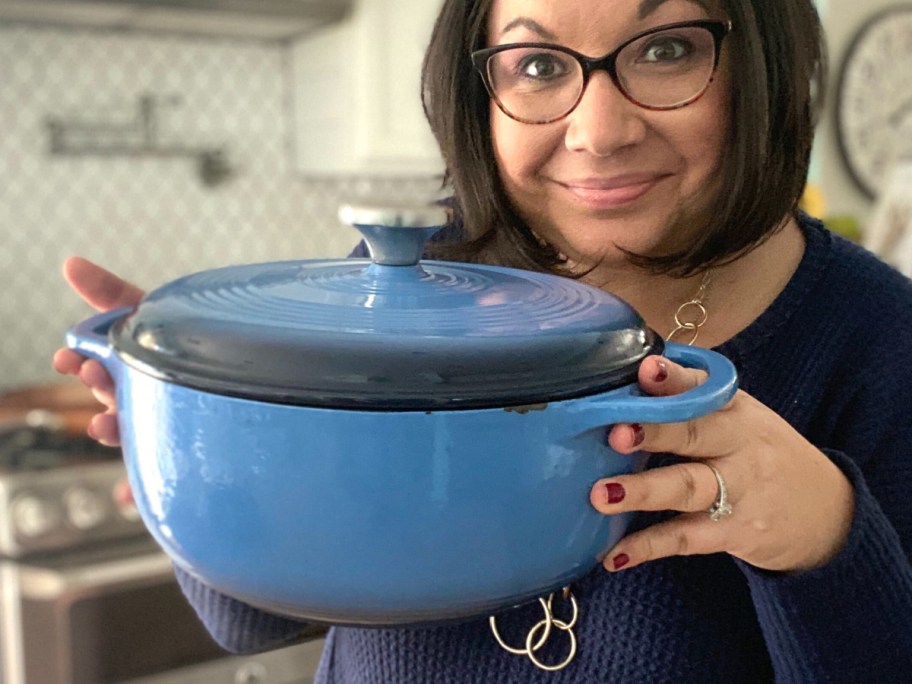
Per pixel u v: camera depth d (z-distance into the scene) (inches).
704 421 15.3
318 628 27.7
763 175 20.0
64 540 53.6
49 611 51.8
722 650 21.7
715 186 20.3
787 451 16.1
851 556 17.2
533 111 19.4
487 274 17.8
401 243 16.3
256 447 13.3
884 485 21.7
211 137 75.7
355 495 13.2
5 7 60.7
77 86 69.5
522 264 23.0
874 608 17.8
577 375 13.8
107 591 53.0
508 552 14.1
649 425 14.7
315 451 13.1
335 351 13.1
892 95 91.7
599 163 18.9
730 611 21.8
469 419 13.1
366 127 69.3
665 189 19.7
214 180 76.1
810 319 22.5
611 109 18.3
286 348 13.2
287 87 78.8
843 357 22.3
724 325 22.7
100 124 70.7
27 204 68.9
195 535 14.5
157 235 74.4
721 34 18.3
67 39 68.6
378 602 14.2
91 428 20.8
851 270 23.1
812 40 20.8
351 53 69.3
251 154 77.8
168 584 55.2
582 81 18.6
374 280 16.0
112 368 16.2
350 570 13.8
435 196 32.4
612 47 18.2
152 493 14.8
